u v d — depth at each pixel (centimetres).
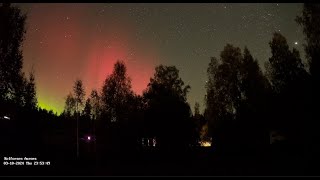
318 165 2167
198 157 3412
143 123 3900
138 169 2506
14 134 3048
